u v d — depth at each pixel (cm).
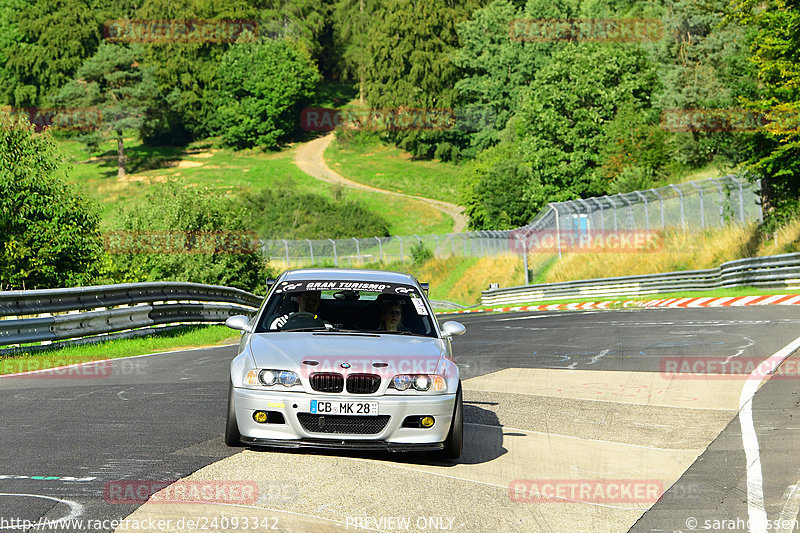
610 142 14612
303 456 1589
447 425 1577
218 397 2342
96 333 3869
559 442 1812
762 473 1512
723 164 9612
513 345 3894
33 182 5606
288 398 1541
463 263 15262
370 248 17025
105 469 1449
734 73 12356
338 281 1892
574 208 11656
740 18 6944
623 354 3356
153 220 8662
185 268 8550
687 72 13112
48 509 1195
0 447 1612
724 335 3850
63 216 5728
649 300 7638
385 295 1866
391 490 1386
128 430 1819
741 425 1934
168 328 4734
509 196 17100
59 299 3581
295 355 1602
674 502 1354
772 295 6200
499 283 13150
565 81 15988
